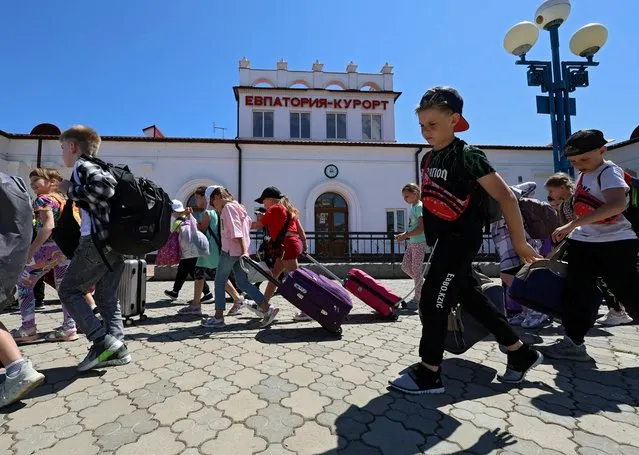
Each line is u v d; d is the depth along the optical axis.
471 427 1.83
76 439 1.72
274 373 2.56
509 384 2.37
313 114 19.11
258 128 18.84
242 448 1.64
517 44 7.42
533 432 1.78
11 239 2.07
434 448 1.65
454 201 2.09
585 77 7.66
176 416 1.94
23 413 1.97
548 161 16.69
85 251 2.50
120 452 1.61
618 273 2.73
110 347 2.62
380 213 16.16
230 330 3.86
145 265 4.28
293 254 4.34
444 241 2.16
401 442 1.70
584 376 2.51
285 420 1.89
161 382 2.39
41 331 3.78
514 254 4.16
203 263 4.72
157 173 15.14
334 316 3.52
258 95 18.83
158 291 7.09
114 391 2.25
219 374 2.54
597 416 1.94
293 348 3.18
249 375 2.52
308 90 18.97
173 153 15.31
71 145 2.62
